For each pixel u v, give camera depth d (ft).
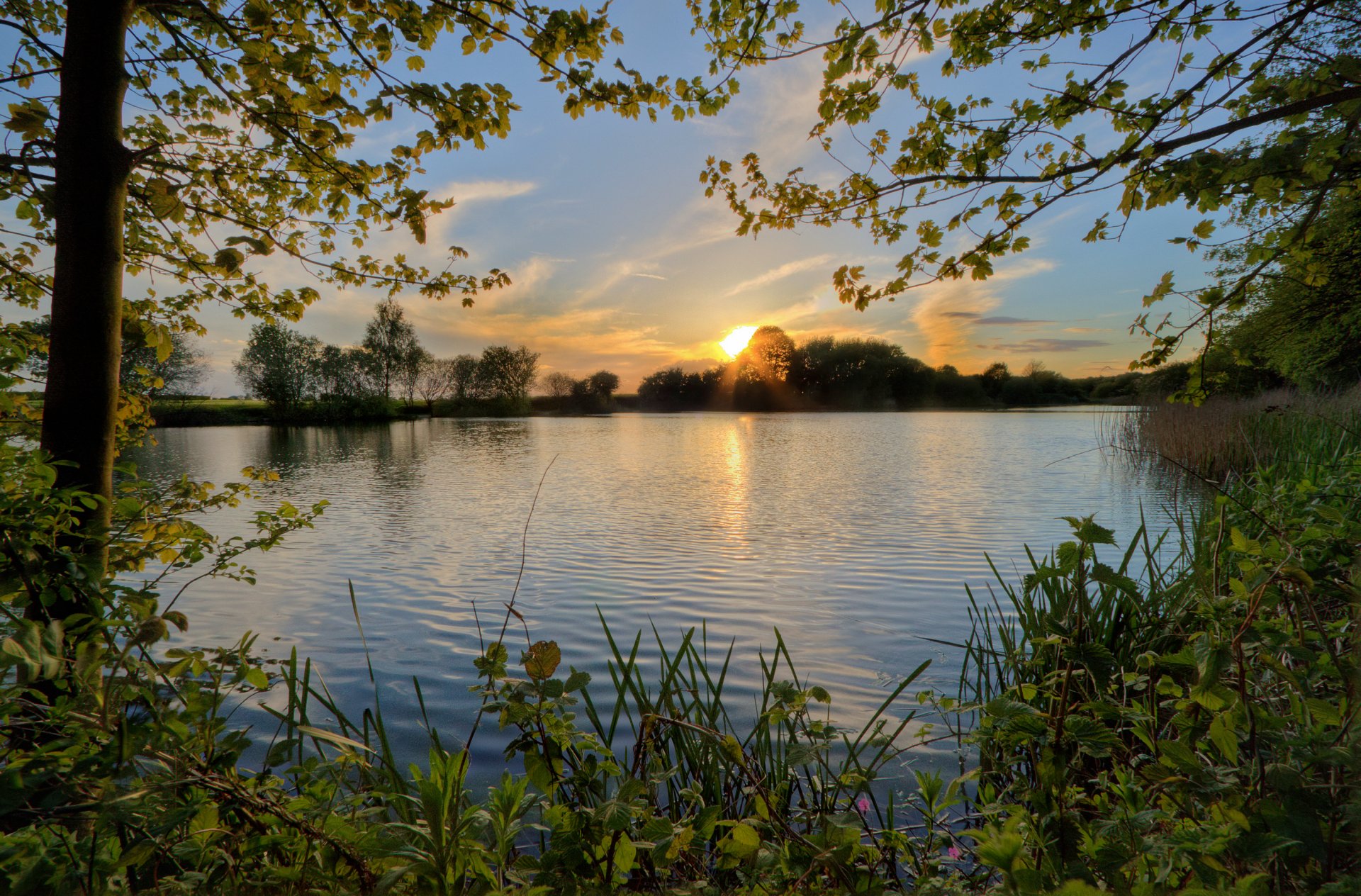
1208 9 10.70
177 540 11.26
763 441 119.85
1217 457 45.88
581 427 183.01
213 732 5.90
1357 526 6.66
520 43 13.00
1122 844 5.42
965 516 43.68
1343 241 17.83
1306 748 5.15
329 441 134.21
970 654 15.66
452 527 42.63
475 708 16.58
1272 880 5.03
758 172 14.93
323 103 12.19
